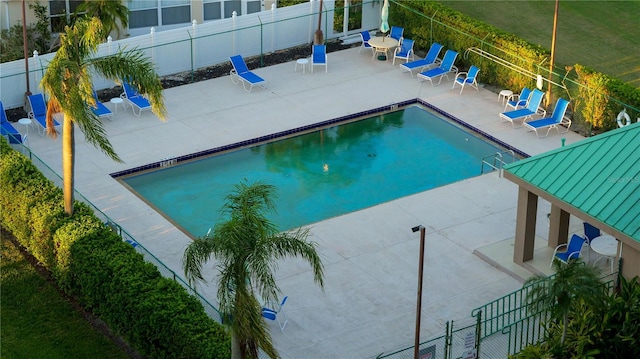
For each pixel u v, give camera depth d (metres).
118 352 24.44
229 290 20.47
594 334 23.69
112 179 31.78
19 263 27.77
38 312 25.78
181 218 30.34
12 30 38.09
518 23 43.91
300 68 39.31
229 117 35.62
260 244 20.20
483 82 38.59
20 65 35.06
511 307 26.17
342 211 30.84
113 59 25.66
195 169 32.91
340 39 41.72
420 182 32.56
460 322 25.64
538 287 23.17
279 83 38.09
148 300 23.47
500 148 34.50
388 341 24.95
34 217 26.84
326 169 33.19
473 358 23.56
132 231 29.23
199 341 22.27
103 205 30.44
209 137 34.31
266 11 39.50
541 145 34.28
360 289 26.89
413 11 40.44
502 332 24.62
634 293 24.38
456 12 39.69
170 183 32.09
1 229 29.28
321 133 35.28
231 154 33.81
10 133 32.22
